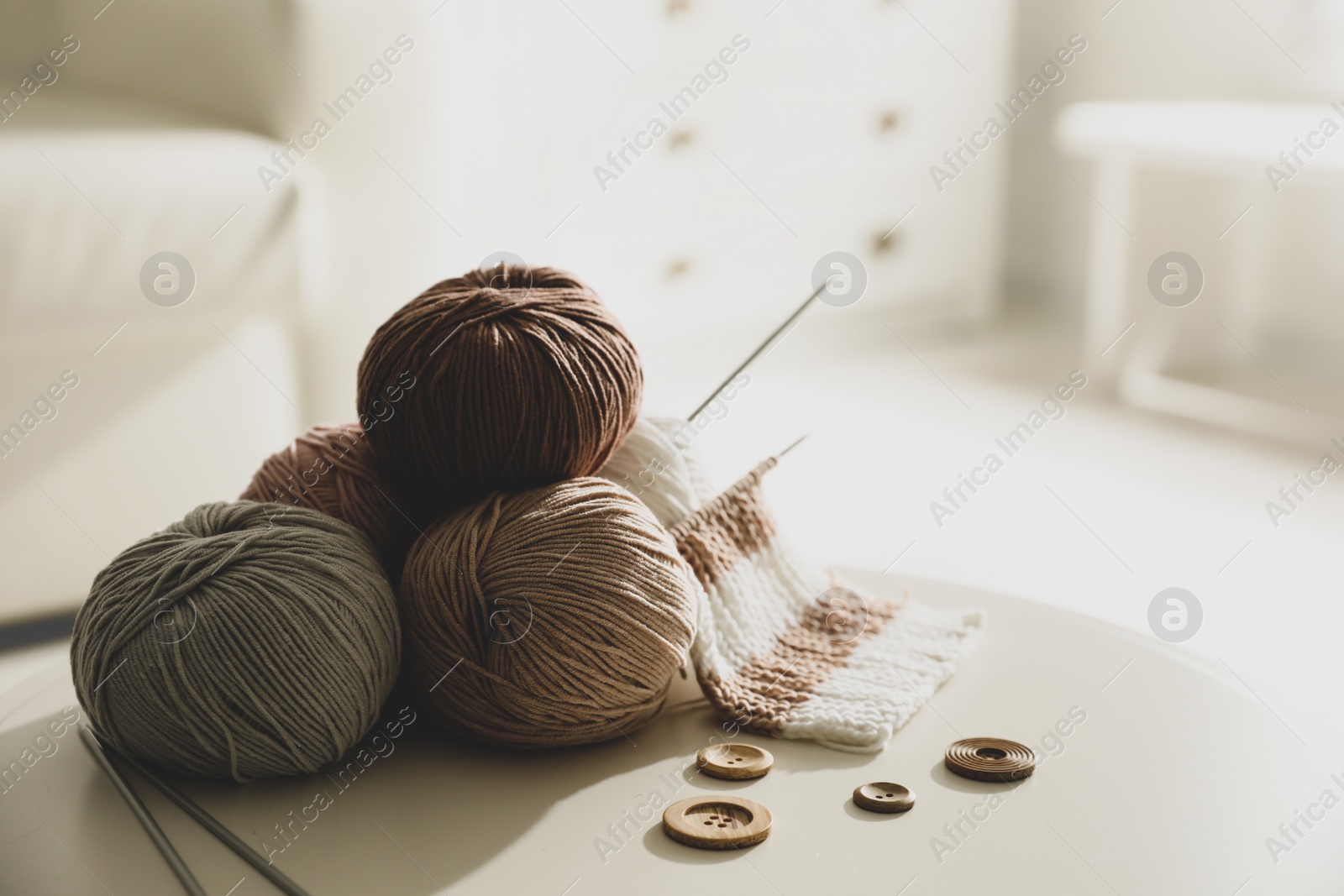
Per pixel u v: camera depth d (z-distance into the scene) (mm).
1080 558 1853
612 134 2549
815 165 2818
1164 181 2602
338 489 955
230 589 807
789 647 1015
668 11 2539
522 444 878
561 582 841
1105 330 2684
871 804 812
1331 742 1278
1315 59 2639
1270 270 2764
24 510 1482
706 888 728
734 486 1046
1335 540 1909
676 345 2797
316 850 768
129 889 733
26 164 1393
